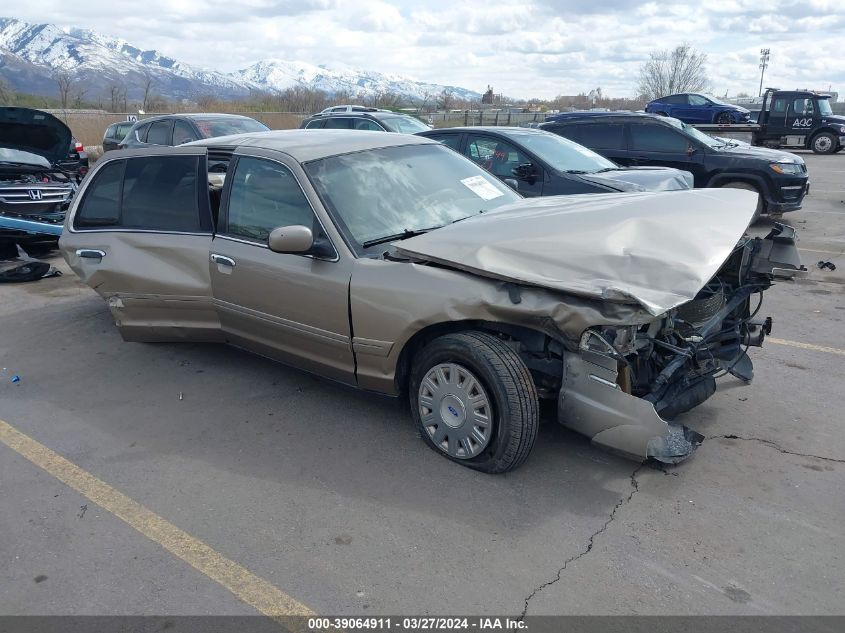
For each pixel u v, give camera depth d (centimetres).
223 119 1199
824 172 1825
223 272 455
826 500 331
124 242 502
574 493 341
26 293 745
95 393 482
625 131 1087
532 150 804
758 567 285
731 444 386
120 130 1602
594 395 331
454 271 351
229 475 369
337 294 388
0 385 500
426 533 313
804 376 480
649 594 270
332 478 362
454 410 363
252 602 274
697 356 367
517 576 283
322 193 409
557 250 334
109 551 309
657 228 350
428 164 472
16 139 873
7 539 319
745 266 426
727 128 2303
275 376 503
